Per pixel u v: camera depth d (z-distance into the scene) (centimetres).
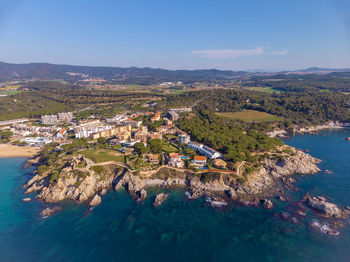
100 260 10662
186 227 12875
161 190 16638
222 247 11450
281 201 15075
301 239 11875
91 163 18250
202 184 16888
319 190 16388
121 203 15075
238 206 14688
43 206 14725
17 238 11969
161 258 10788
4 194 16088
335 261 10562
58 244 11594
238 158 18175
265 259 10712
